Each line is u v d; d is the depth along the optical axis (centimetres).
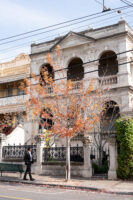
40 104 1583
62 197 994
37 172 1723
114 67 2473
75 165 1603
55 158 1714
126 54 2202
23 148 1842
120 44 2245
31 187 1291
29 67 2731
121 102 2145
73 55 2453
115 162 1482
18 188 1237
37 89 1725
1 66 2950
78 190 1216
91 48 2373
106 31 2339
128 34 2239
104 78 2264
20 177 1579
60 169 1648
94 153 1930
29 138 2473
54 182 1391
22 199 923
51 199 938
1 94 2984
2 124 2697
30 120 2516
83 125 1507
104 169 1719
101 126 2109
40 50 2686
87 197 1013
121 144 1452
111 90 2197
